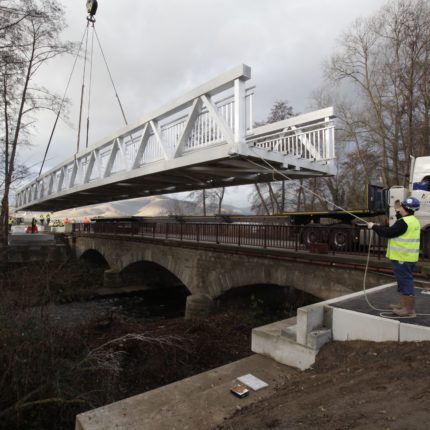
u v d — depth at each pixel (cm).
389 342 423
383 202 1113
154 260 1852
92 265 2889
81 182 1897
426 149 1900
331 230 1070
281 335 516
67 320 1299
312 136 1140
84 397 590
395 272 471
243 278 1218
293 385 409
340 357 437
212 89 887
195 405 396
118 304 1967
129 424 364
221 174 1231
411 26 1958
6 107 1695
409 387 307
